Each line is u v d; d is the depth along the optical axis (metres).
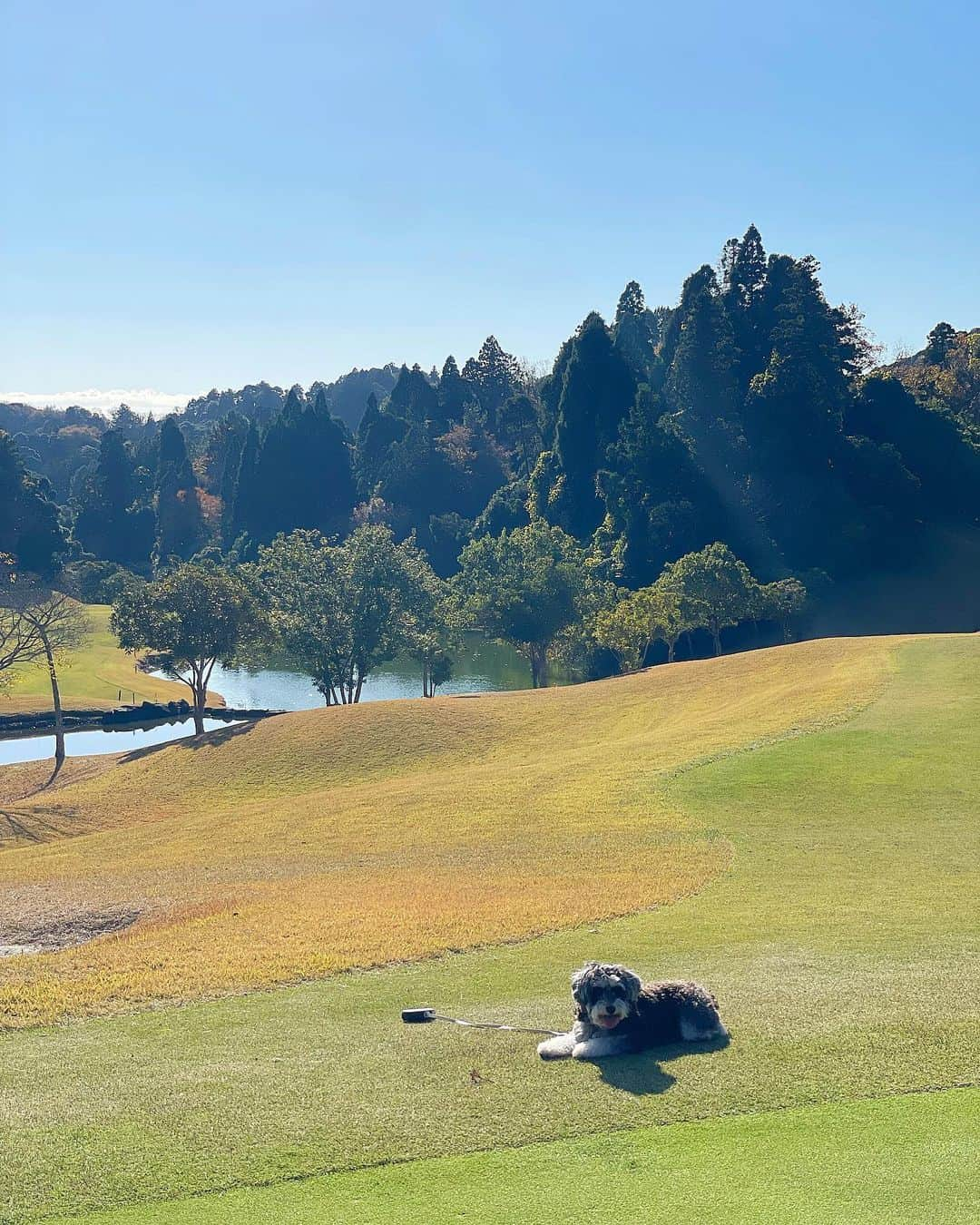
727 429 106.62
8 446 132.12
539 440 142.25
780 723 38.22
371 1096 9.07
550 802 32.12
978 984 11.52
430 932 17.02
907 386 117.31
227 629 66.31
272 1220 7.05
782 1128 7.96
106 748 69.38
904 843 22.77
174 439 169.25
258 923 18.88
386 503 142.00
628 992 9.59
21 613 63.88
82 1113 9.04
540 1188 7.26
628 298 161.88
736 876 20.78
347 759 49.56
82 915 22.30
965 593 94.31
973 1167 7.21
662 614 78.00
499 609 81.50
